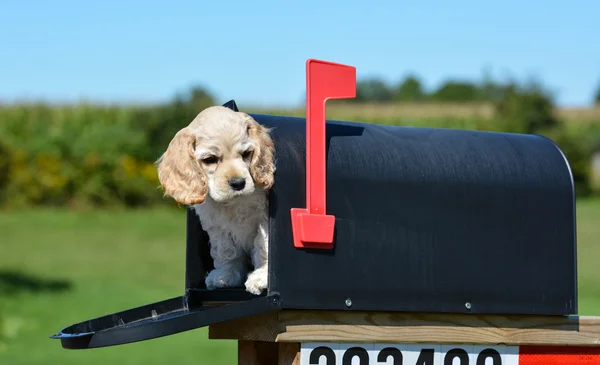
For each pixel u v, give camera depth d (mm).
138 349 8320
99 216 18703
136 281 12406
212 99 21188
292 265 3002
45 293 11102
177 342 8781
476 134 3590
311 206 3016
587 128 25625
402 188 3197
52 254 14586
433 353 3250
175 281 12531
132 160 20109
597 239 16109
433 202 3232
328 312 3090
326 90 3072
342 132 3322
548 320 3387
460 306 3221
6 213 18641
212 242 3398
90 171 19719
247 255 3420
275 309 2963
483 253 3273
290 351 3100
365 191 3143
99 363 7574
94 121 20688
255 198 3100
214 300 3344
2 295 10820
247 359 3580
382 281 3117
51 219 18078
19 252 14664
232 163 2988
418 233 3189
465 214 3268
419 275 3172
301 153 3131
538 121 23703
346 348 3127
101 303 10562
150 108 20953
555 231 3391
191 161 3037
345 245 3082
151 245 15805
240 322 3164
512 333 3338
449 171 3295
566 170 3484
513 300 3297
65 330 3010
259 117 3285
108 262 14039
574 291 3387
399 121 23109
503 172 3377
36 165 19625
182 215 19359
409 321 3199
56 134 19984
